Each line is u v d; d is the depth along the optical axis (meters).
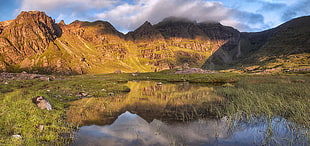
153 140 13.01
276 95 27.75
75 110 23.25
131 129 15.59
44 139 12.41
